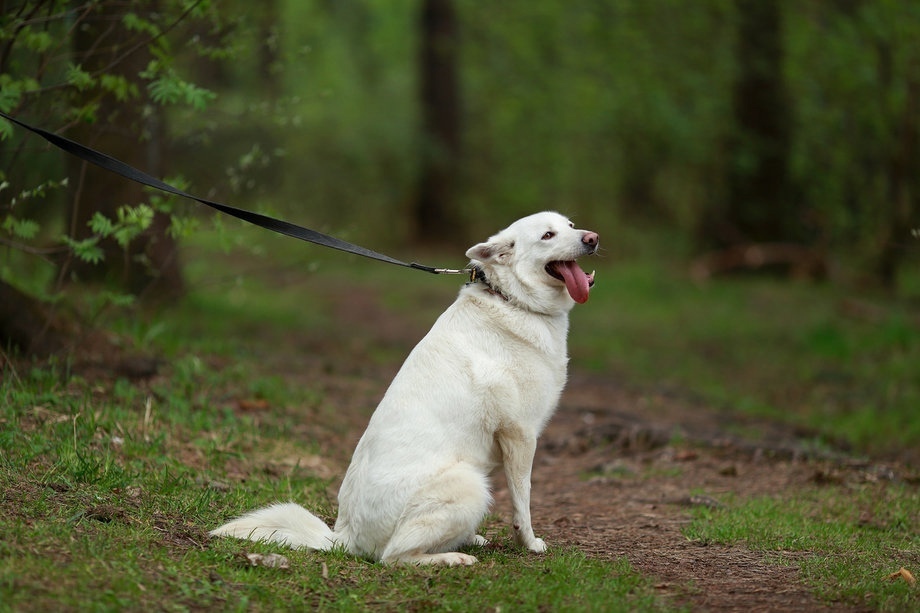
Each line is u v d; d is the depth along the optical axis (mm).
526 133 29750
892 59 18422
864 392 12508
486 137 31109
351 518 5484
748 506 7098
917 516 6914
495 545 5918
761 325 17422
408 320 18438
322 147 28641
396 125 29844
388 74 34500
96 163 5734
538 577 5152
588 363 14750
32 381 7715
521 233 5902
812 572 5414
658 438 9469
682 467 8688
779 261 22859
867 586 5066
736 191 23703
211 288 17047
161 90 7656
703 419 11312
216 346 11148
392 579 5031
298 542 5457
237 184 10312
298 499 6789
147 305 12016
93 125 9219
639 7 22938
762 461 8766
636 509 7223
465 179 30266
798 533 6309
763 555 5863
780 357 15031
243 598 4504
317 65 30234
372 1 35938
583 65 25422
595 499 7633
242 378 9938
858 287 20922
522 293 5809
